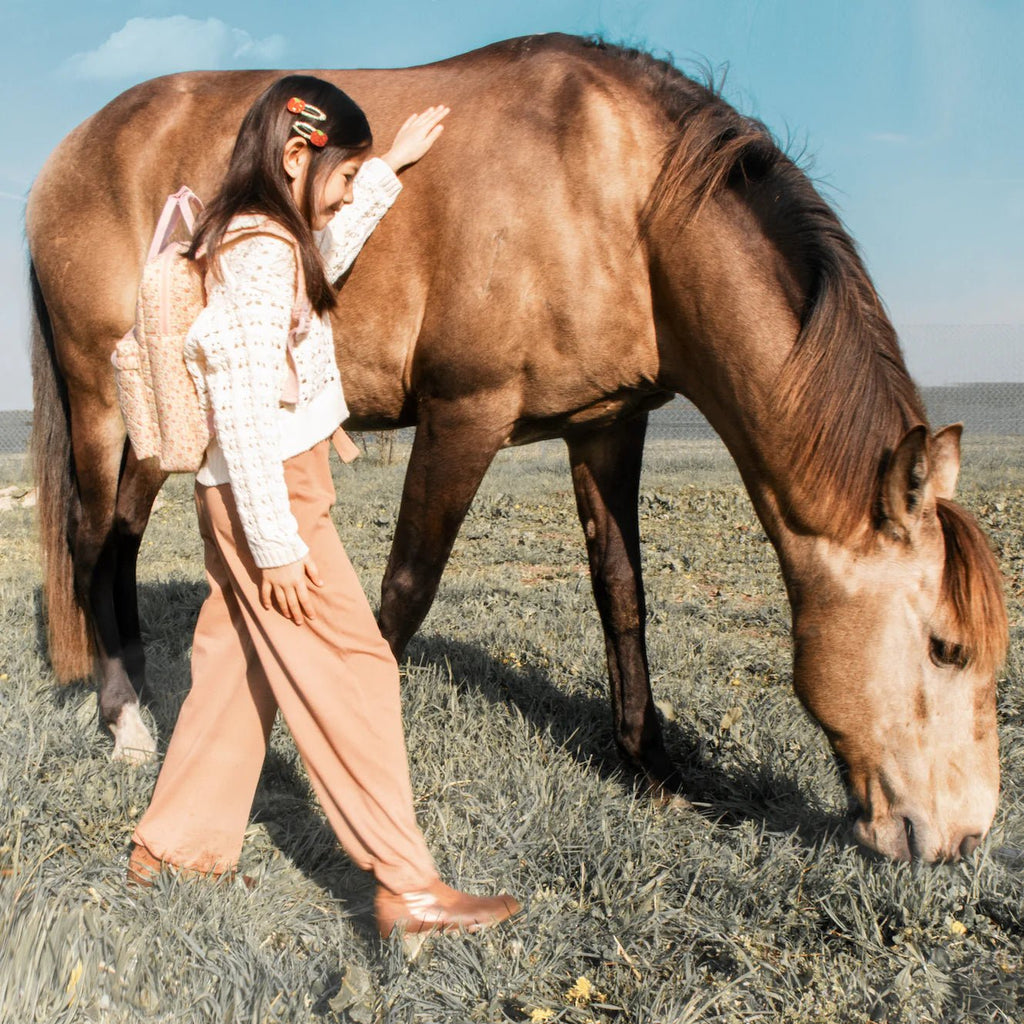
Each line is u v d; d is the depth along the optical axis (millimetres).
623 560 2910
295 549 1850
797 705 3475
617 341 2623
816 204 2381
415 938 1973
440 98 2791
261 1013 1744
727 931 2100
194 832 2125
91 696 3381
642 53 2719
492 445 2738
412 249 2711
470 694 3428
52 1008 1664
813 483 2234
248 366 1793
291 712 2002
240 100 3072
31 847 2277
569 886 2303
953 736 2123
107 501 3377
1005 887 2232
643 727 2861
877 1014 1814
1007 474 11406
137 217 3188
